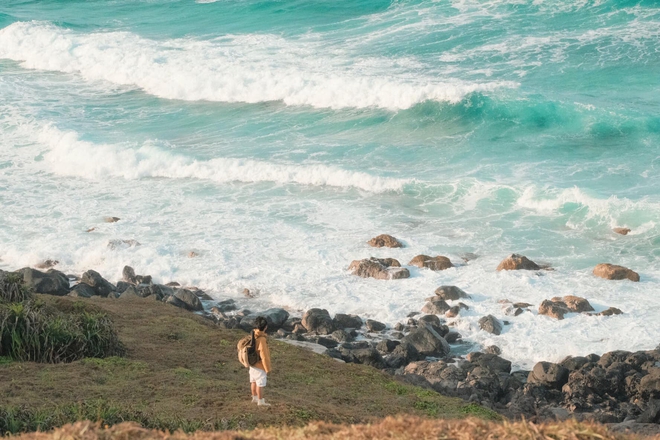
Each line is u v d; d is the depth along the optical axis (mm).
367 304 26125
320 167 36594
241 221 32469
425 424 9578
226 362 19188
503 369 22062
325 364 19922
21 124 44969
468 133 40844
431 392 18453
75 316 19922
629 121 39500
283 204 34094
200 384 16422
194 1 72750
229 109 47062
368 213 32844
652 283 26219
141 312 23375
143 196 35594
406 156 38719
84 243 30609
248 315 25359
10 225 32438
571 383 20750
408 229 31219
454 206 33125
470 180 34906
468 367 21984
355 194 34875
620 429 17094
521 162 36906
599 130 39500
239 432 10031
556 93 43531
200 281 27984
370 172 36750
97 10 74125
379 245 29703
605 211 31109
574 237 29922
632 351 22328
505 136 40125
